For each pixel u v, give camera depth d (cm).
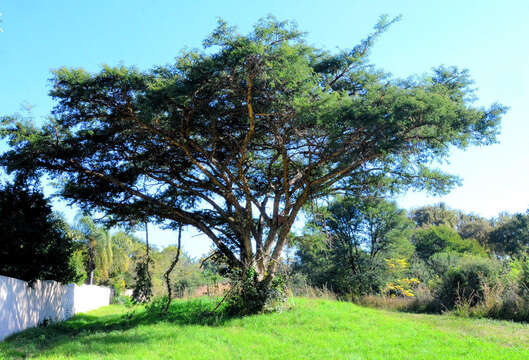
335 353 1006
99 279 4366
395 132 1286
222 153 1788
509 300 1683
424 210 6638
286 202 1767
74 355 1005
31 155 1570
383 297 2489
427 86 1352
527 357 941
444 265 2967
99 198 1845
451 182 1705
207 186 1916
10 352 1062
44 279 1908
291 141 1641
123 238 4512
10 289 1438
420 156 1511
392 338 1180
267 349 1074
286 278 1789
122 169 1809
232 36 1309
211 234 1927
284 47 1262
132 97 1426
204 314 1659
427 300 2147
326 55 1597
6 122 1520
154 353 1002
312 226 2114
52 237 1944
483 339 1180
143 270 2072
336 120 1269
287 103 1356
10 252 1673
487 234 5612
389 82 1491
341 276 3547
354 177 1742
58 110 1490
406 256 4019
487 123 1411
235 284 1677
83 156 1655
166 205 1864
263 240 1980
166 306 1889
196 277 3700
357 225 3659
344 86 1609
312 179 1705
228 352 1034
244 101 1427
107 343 1180
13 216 1694
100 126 1591
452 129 1341
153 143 1695
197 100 1410
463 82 1541
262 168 1998
